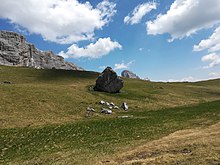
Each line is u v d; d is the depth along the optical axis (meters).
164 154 28.42
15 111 58.47
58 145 37.03
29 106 63.03
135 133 41.97
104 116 63.12
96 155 30.58
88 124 51.59
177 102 90.69
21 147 36.94
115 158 28.69
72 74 139.50
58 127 49.19
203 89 129.25
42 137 41.94
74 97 76.62
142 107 78.12
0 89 71.75
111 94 89.88
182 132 39.31
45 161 30.03
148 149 30.55
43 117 57.50
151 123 50.50
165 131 42.22
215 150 27.52
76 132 44.75
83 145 36.22
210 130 38.56
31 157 32.09
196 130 40.16
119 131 44.12
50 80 121.31
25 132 45.31
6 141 40.03
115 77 92.94
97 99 79.69
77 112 64.62
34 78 122.81
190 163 24.92
